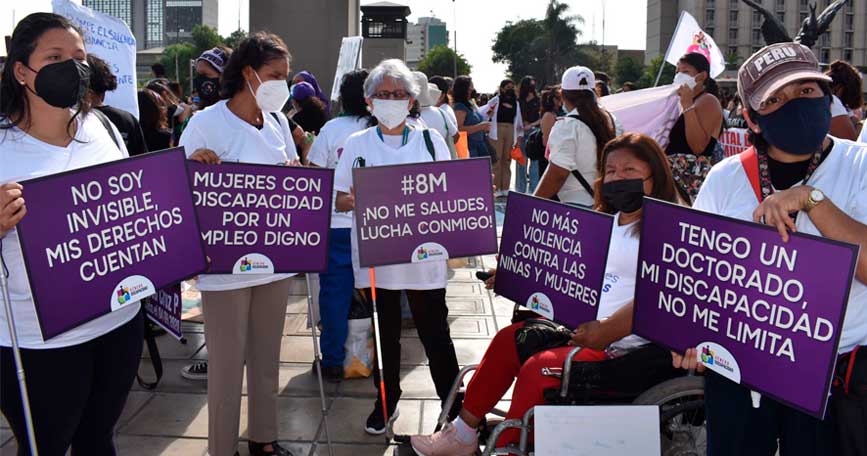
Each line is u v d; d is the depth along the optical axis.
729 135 5.31
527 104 12.21
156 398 4.45
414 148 3.77
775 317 2.07
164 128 6.13
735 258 2.15
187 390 4.58
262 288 3.48
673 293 2.32
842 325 1.94
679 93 4.84
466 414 3.33
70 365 2.45
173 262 2.66
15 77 2.35
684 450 3.03
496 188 12.46
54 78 2.31
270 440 3.65
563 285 3.09
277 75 3.32
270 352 3.58
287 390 4.55
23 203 2.19
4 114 2.39
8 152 2.37
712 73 6.37
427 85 6.09
